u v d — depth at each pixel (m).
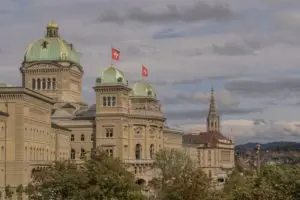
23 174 168.25
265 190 115.25
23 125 169.25
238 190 117.94
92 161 127.69
